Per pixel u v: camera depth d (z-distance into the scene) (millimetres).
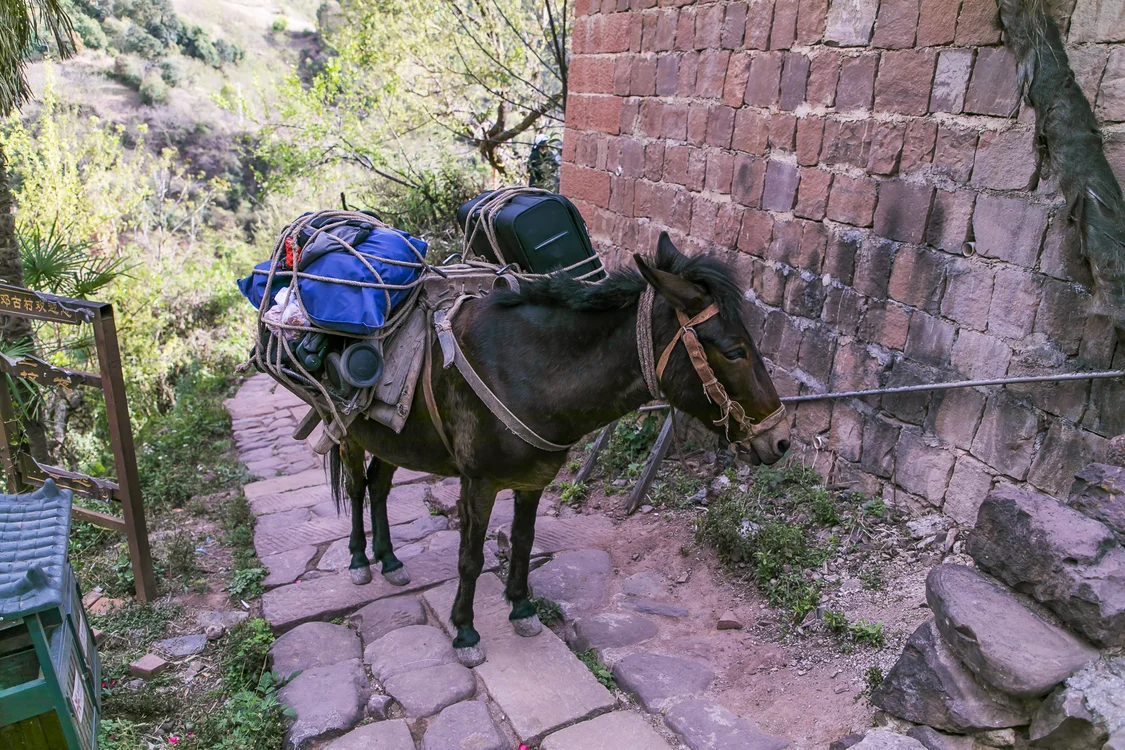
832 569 3949
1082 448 3314
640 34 6117
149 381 14219
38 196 14695
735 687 3348
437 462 3582
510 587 3746
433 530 5031
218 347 14891
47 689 2648
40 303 4133
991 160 3584
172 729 3346
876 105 4133
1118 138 3125
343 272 3289
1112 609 2387
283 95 15594
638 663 3502
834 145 4422
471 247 4293
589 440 6141
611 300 2959
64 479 4473
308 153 15023
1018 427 3578
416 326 3426
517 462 3158
